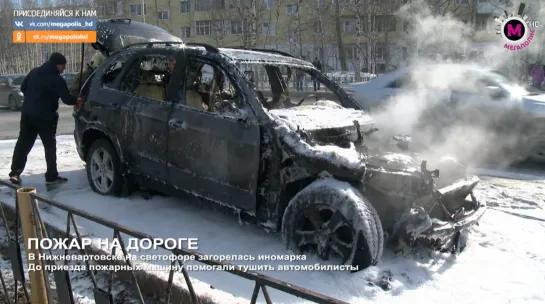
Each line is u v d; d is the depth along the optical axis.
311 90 6.35
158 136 4.68
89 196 5.38
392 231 3.66
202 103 4.94
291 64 5.11
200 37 44.44
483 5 27.34
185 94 4.64
